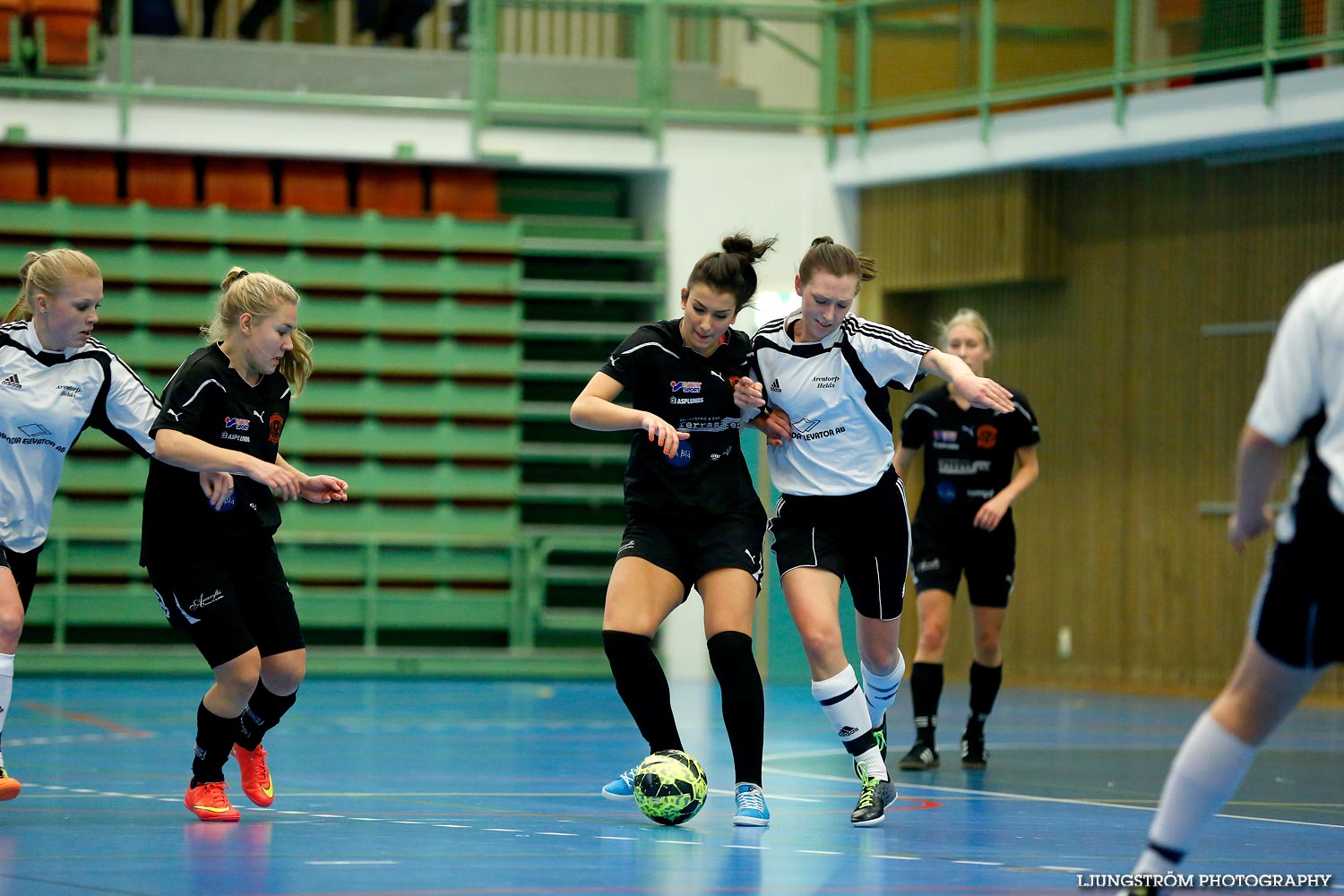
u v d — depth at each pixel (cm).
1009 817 1210
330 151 3161
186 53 3158
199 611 1084
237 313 1096
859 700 1154
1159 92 2773
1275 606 690
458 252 3266
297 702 2508
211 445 1065
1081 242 3091
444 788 1390
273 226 3178
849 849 1021
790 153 3297
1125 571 3048
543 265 3334
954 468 1603
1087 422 3092
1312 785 1502
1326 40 2538
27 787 1359
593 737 1948
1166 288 2986
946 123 3084
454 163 3241
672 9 3262
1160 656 3000
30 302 1133
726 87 3331
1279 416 677
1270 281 2853
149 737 1883
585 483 3334
